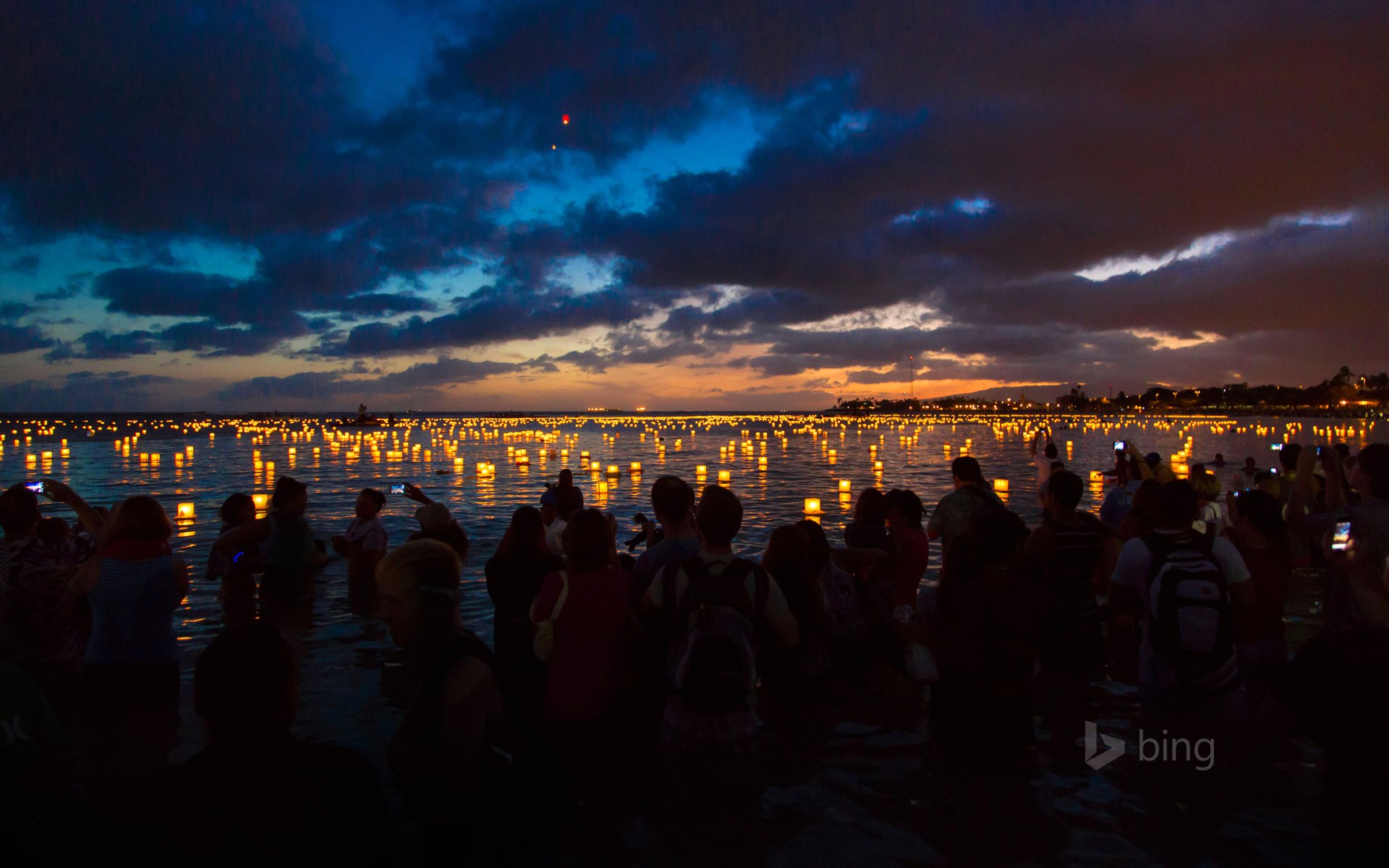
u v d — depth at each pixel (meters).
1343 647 2.90
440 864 3.13
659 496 5.51
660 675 5.55
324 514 17.12
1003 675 4.82
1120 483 9.61
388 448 46.66
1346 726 2.84
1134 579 4.94
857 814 4.29
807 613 5.15
